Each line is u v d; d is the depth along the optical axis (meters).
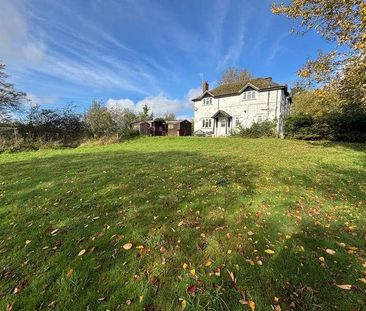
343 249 3.04
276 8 10.37
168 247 3.12
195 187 5.61
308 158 9.65
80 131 23.20
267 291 2.36
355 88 10.09
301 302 2.23
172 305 2.20
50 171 7.88
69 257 2.92
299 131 19.70
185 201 4.71
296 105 23.69
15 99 19.83
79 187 5.81
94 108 24.73
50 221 3.94
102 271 2.66
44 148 18.11
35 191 5.58
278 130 24.08
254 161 9.01
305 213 4.16
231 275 2.57
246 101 27.48
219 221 3.85
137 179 6.48
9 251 3.06
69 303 2.21
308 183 6.04
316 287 2.40
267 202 4.65
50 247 3.14
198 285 2.43
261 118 26.33
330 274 2.58
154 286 2.42
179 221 3.86
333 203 4.68
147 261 2.83
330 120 18.12
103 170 7.86
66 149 17.50
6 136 17.91
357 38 8.73
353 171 7.34
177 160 9.58
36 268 2.71
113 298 2.27
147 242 3.24
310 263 2.76
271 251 2.98
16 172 7.82
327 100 11.73
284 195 5.07
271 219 3.91
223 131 29.72
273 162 8.75
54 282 2.49
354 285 2.41
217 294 2.29
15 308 2.16
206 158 9.95
